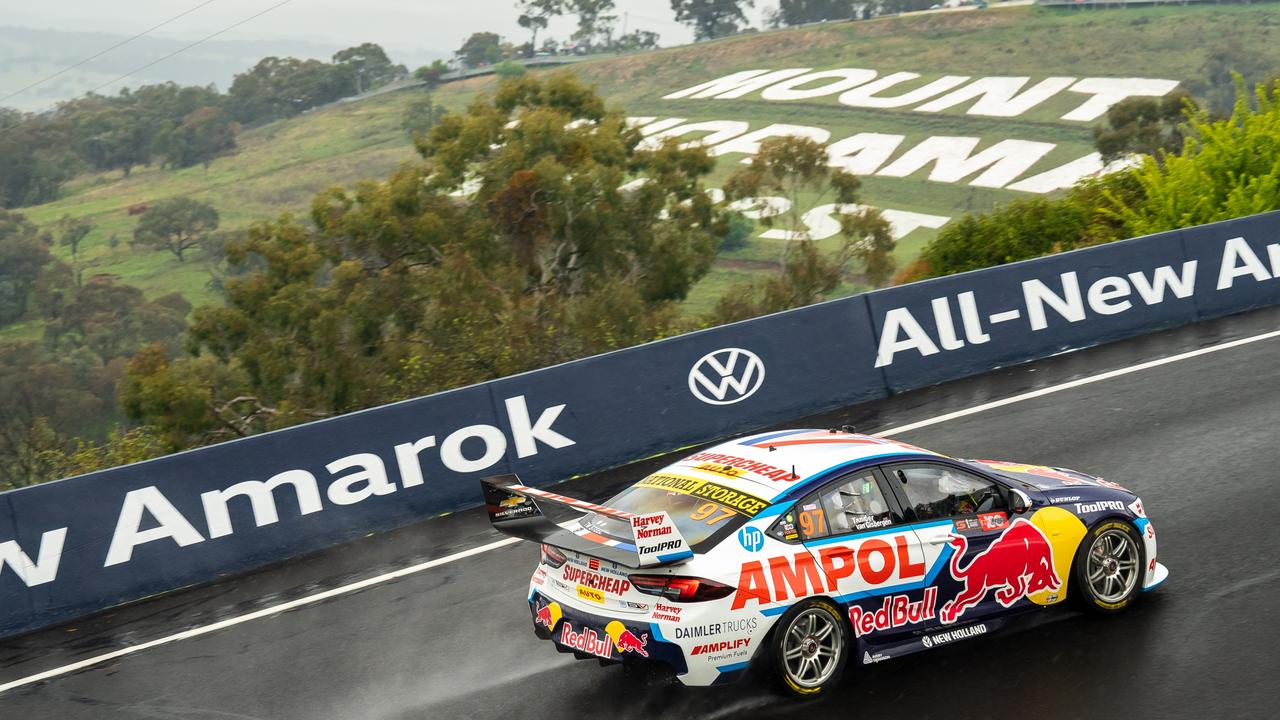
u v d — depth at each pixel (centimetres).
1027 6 16150
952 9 16825
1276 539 818
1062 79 12688
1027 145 10506
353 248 3161
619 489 1162
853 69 14462
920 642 657
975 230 2405
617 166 3319
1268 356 1367
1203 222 2072
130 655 867
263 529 1059
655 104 14912
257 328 2934
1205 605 718
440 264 3119
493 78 18662
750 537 616
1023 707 607
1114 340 1535
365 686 743
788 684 620
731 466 679
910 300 1430
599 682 693
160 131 15688
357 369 2823
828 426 1298
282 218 3095
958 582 662
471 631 819
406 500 1121
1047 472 749
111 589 998
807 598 617
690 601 591
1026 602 685
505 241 3188
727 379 1309
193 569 1028
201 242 11431
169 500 1030
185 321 7844
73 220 12838
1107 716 591
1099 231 2317
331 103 18150
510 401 1189
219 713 732
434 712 686
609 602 616
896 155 10875
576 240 3241
